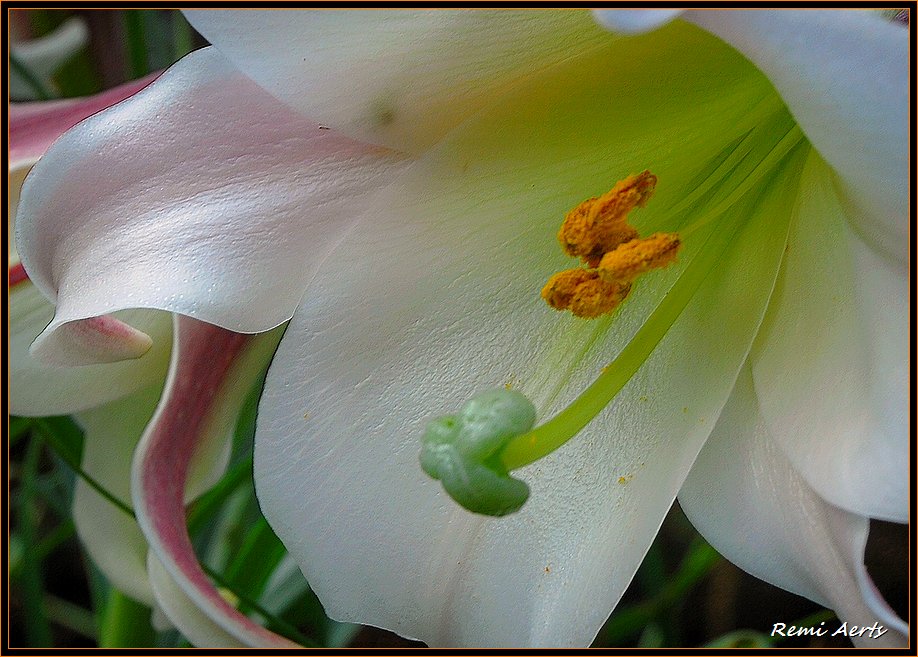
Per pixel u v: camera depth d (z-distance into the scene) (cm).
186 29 29
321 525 18
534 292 18
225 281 17
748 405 18
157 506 18
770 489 18
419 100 17
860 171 16
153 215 17
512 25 17
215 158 17
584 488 18
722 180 19
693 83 18
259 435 18
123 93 21
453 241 18
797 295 18
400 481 18
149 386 21
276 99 18
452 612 18
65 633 32
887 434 16
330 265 18
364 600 19
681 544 32
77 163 17
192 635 18
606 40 17
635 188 18
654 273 19
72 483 27
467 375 18
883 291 17
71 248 17
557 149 18
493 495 16
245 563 23
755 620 30
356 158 18
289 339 18
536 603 18
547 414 18
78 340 18
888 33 15
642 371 18
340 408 18
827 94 15
